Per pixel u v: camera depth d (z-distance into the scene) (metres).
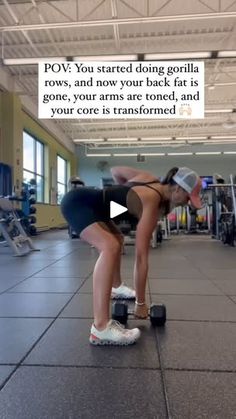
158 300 2.70
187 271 4.08
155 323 2.09
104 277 1.78
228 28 7.16
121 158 17.39
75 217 1.88
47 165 12.98
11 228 6.18
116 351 1.71
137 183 1.94
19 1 6.11
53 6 6.26
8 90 9.12
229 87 10.04
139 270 2.07
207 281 3.46
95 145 17.33
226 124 12.44
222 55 6.04
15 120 9.26
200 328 2.05
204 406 1.22
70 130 14.60
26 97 10.32
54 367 1.54
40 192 12.80
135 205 1.89
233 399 1.27
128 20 5.91
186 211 11.30
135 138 14.99
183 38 7.52
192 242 8.16
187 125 13.70
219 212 8.28
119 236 2.03
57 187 14.43
